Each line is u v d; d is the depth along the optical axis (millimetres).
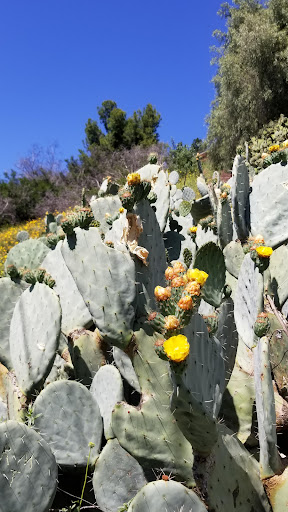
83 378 1381
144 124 13320
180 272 795
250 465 946
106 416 1130
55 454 1045
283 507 916
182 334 755
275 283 1521
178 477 915
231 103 8148
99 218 2146
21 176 11367
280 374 1350
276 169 1662
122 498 1018
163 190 1868
